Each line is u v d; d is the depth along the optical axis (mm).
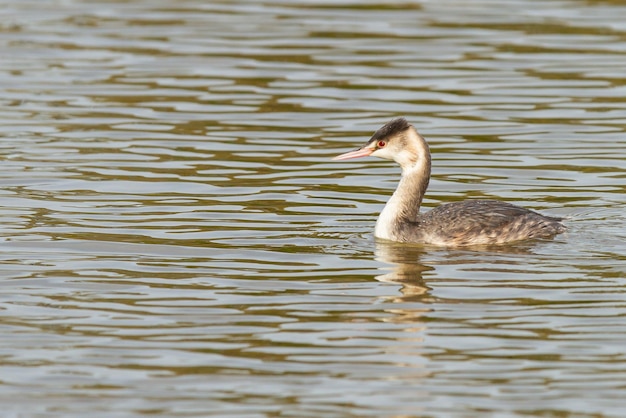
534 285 14000
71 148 20531
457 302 13453
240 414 10719
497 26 28812
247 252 15461
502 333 12500
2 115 22391
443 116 22391
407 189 16281
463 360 11820
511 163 19703
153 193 18172
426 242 15852
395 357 11914
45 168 19391
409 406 10844
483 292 13773
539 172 19203
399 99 23469
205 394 11133
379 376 11477
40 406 10922
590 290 13789
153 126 21875
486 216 15930
